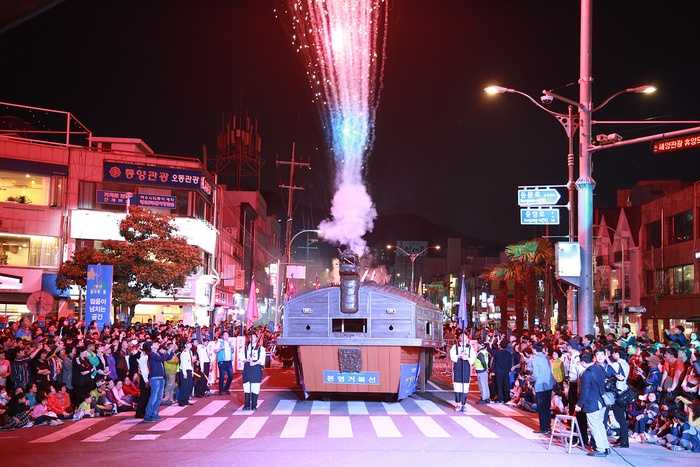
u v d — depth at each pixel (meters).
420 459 11.47
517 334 31.86
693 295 44.62
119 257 35.19
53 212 41.75
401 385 19.75
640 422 14.24
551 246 51.56
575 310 21.42
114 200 43.22
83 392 17.02
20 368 15.95
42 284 40.88
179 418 16.81
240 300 69.75
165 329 22.88
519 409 19.25
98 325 24.56
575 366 14.65
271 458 11.54
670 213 48.97
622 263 53.53
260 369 18.45
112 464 11.06
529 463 11.27
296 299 20.16
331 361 19.78
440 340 26.11
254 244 77.25
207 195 49.88
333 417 17.00
